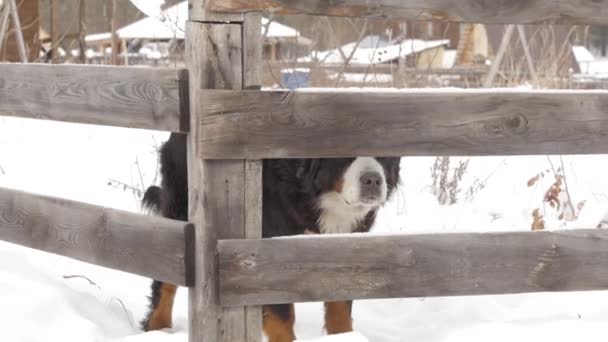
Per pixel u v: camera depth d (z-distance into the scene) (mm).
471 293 3217
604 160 6723
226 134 3000
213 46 2982
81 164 6363
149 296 3830
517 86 7324
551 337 3318
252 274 3059
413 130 3121
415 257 3166
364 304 4066
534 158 6715
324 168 3629
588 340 3303
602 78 11609
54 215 3518
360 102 3080
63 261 4379
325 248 3105
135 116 3162
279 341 3420
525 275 3246
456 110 3141
